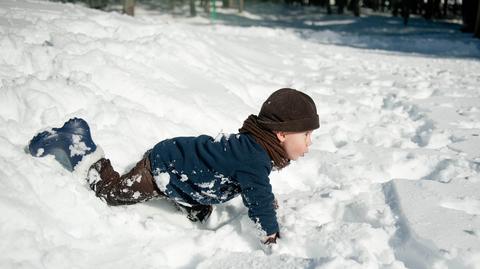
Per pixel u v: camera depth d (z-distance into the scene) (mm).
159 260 2172
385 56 9438
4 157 2281
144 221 2432
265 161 2375
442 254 2166
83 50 3861
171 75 4223
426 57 9734
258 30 12680
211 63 5125
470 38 14000
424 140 4066
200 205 2637
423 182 2982
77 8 5602
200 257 2275
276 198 2867
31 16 4324
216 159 2381
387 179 3236
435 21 20203
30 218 2057
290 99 2385
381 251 2285
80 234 2217
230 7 21484
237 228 2502
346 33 14367
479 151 3674
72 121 2539
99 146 2555
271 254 2273
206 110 3828
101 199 2469
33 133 2705
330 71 7090
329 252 2285
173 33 5328
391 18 20562
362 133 4219
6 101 2787
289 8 22656
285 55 7945
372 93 5676
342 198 2867
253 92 5023
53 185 2285
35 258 1940
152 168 2475
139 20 5750
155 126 3258
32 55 3414
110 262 2096
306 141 2463
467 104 5164
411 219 2490
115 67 3686
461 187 2939
